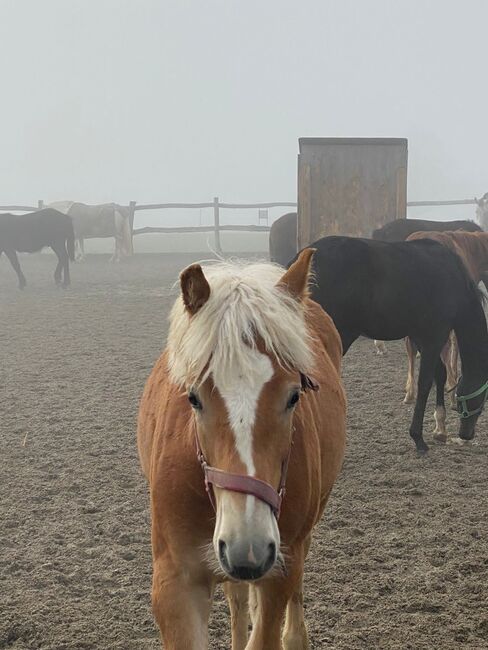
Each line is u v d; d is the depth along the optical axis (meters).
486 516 4.63
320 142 11.26
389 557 4.06
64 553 4.07
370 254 5.80
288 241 14.57
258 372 2.10
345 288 5.77
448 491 5.07
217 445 2.11
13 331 11.21
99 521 4.49
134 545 4.18
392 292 5.79
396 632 3.32
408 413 6.97
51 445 5.94
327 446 2.90
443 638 3.28
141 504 4.75
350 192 11.34
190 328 2.18
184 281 2.19
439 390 6.25
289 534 2.43
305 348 2.20
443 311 5.86
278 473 2.16
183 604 2.35
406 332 5.94
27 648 3.21
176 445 2.42
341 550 4.13
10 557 4.03
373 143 11.23
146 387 3.15
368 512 4.68
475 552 4.12
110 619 3.42
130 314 12.66
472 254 8.74
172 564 2.39
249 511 2.03
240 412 2.07
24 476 5.26
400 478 5.29
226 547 2.01
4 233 15.67
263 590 2.45
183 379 2.20
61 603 3.56
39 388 7.84
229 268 2.48
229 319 2.12
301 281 2.37
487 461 5.73
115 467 5.42
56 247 16.06
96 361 9.12
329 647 3.20
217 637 3.32
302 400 2.64
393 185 11.30
